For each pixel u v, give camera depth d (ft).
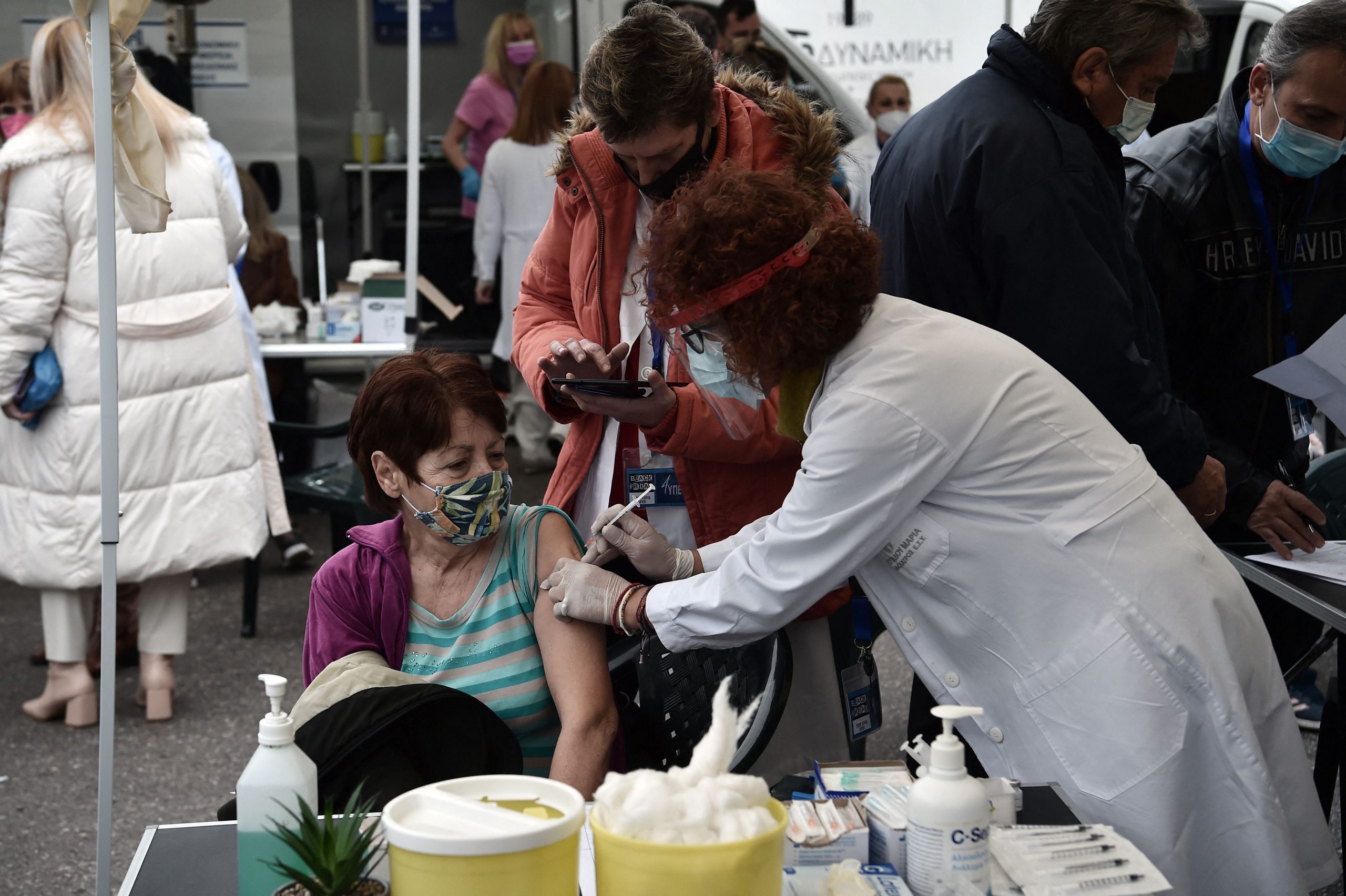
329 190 21.84
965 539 5.35
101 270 6.77
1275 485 7.64
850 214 5.35
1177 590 5.26
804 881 4.14
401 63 21.49
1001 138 6.87
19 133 11.26
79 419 11.68
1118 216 7.09
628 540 6.29
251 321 15.61
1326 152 7.85
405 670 6.38
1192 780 5.34
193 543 12.30
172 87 19.75
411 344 15.15
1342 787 7.51
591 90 6.66
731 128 6.93
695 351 5.43
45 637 13.14
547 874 3.48
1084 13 6.82
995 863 4.23
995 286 6.93
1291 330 8.61
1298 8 7.83
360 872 3.78
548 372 7.22
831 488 5.24
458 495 6.05
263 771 4.11
